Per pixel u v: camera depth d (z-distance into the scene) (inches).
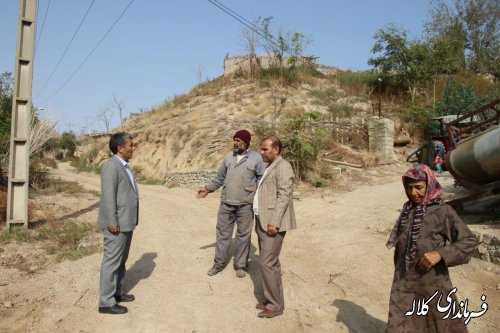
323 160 601.3
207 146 716.0
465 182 293.1
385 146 697.6
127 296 185.6
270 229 162.4
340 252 253.8
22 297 183.8
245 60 1144.2
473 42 1301.7
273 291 168.2
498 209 287.3
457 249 106.8
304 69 1111.0
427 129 818.2
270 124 688.4
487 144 261.3
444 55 997.2
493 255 215.3
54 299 183.2
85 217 360.5
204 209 438.6
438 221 113.2
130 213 173.9
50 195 480.4
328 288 201.5
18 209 300.0
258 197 170.6
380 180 540.4
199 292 196.2
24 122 306.0
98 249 257.3
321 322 165.8
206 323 164.7
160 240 295.9
